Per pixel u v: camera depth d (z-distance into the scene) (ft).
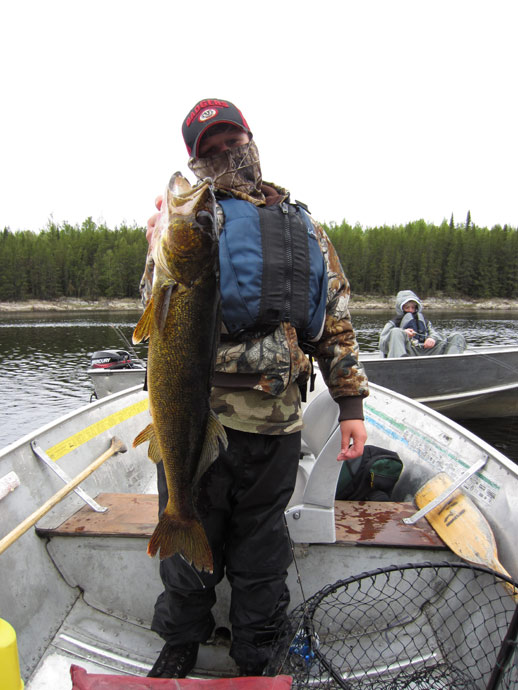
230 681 4.71
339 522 7.29
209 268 4.82
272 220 5.17
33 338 79.92
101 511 7.62
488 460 7.89
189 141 5.48
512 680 5.08
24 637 6.30
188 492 5.08
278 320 5.04
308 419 7.37
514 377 25.94
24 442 7.95
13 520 6.89
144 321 5.18
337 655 6.41
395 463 9.01
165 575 5.63
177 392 4.94
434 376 24.97
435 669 5.88
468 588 6.47
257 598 5.41
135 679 4.64
